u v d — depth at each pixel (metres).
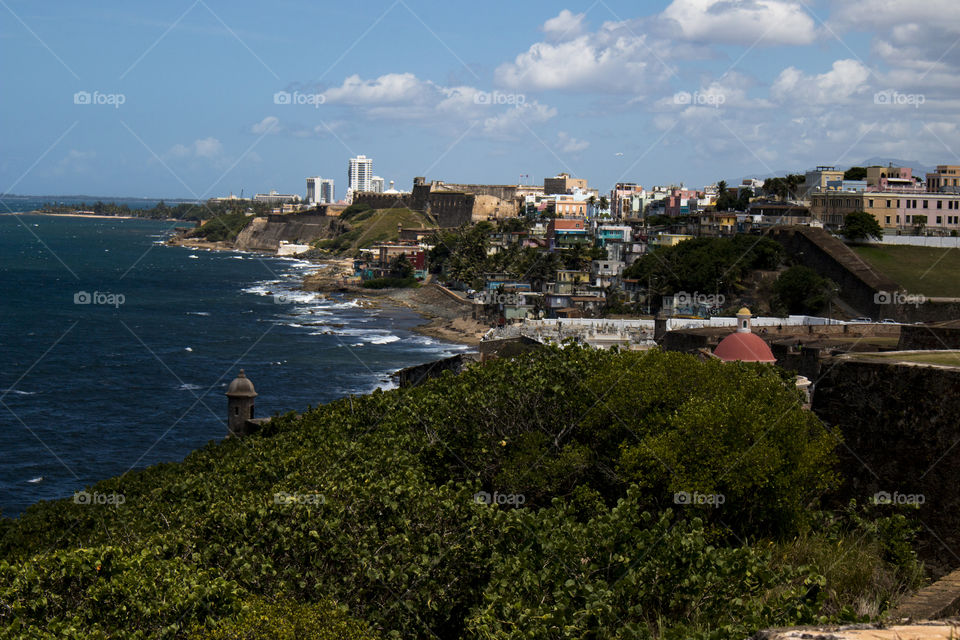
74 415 84.00
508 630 17.52
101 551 20.66
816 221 131.88
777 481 23.94
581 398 32.78
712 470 25.03
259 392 93.19
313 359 112.88
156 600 18.77
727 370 32.06
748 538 24.41
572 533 20.17
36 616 19.08
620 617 17.80
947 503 18.09
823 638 9.27
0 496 62.41
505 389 34.34
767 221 140.25
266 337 131.88
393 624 20.91
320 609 18.53
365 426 38.00
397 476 26.20
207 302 175.12
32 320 144.25
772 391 29.22
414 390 40.69
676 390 30.64
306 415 45.31
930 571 18.09
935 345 29.80
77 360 110.62
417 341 129.12
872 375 19.91
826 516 21.52
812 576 16.02
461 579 21.88
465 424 34.12
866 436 20.03
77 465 69.56
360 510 23.91
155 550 21.98
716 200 189.00
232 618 18.05
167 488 32.72
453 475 32.97
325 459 31.67
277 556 22.41
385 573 21.28
